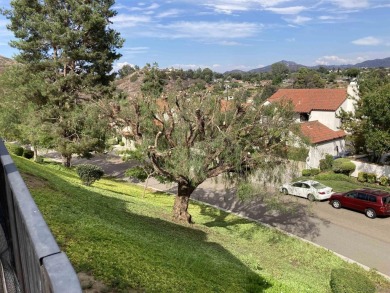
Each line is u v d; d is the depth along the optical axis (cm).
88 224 887
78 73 2995
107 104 1608
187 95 1583
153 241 1037
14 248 265
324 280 1291
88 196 1426
